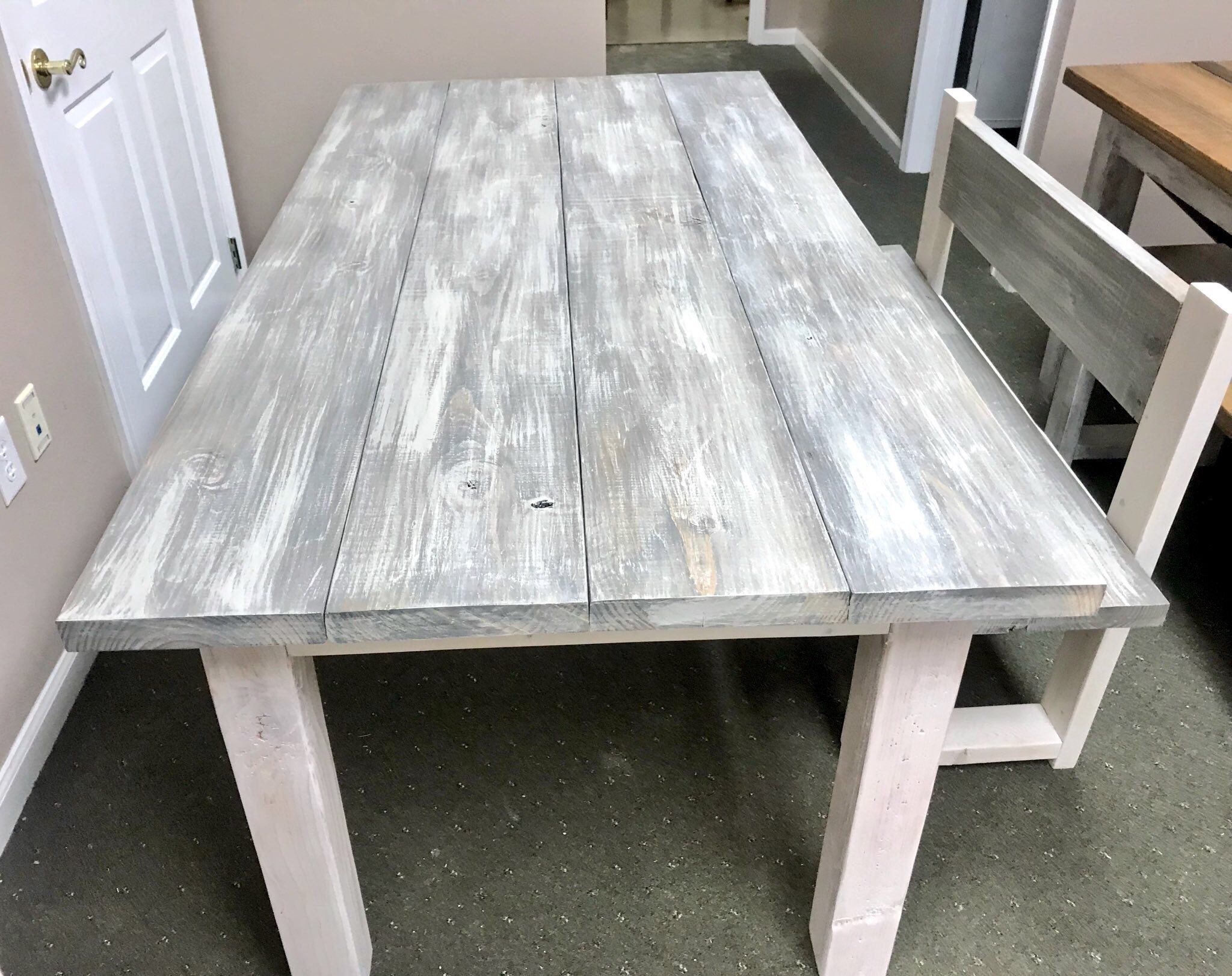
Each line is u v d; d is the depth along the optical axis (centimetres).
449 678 173
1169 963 128
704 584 81
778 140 181
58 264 173
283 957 130
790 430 101
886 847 112
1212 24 264
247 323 122
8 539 150
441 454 98
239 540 87
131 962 130
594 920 134
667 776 154
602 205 155
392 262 138
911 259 169
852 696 107
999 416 122
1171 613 184
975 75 393
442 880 139
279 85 262
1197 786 152
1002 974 127
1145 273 108
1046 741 152
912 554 85
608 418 103
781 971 128
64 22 176
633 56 530
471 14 256
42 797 152
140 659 177
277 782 101
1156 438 107
